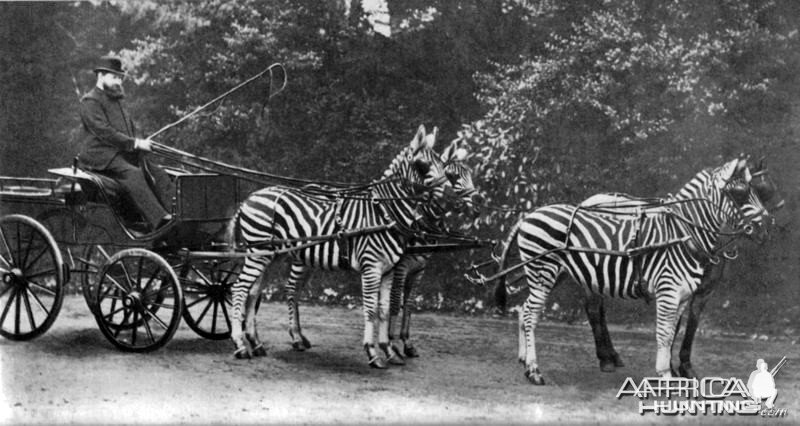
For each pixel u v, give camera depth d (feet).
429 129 38.60
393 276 27.09
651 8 32.96
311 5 39.14
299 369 25.32
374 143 38.55
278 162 38.78
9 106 34.40
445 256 34.71
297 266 27.71
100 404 22.18
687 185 23.70
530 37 36.63
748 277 29.50
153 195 26.22
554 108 33.68
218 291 27.99
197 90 38.55
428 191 25.31
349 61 39.27
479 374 25.20
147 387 23.15
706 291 24.31
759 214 22.76
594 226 23.79
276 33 38.88
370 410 22.15
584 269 23.82
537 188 33.40
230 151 38.96
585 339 29.25
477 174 34.09
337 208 25.84
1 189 28.02
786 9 30.96
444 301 34.68
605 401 23.15
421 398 23.00
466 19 37.96
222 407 22.18
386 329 26.02
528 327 24.56
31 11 35.12
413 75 39.24
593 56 33.65
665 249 22.94
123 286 26.16
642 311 31.07
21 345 26.17
